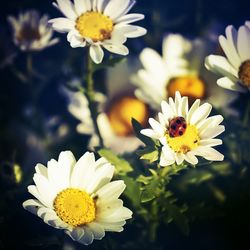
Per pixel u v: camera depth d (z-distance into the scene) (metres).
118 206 0.32
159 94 0.41
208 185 0.38
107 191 0.32
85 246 0.37
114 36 0.35
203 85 0.41
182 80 0.41
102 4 0.35
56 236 0.37
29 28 0.43
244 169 0.38
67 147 0.41
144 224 0.38
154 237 0.37
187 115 0.32
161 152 0.32
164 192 0.35
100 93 0.43
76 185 0.32
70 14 0.35
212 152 0.31
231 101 0.40
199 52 0.42
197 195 0.38
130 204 0.37
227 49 0.35
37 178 0.32
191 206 0.37
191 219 0.37
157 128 0.31
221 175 0.38
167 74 0.42
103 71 0.43
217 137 0.37
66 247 0.38
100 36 0.34
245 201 0.38
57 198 0.32
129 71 0.43
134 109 0.42
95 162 0.32
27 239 0.38
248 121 0.38
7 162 0.39
